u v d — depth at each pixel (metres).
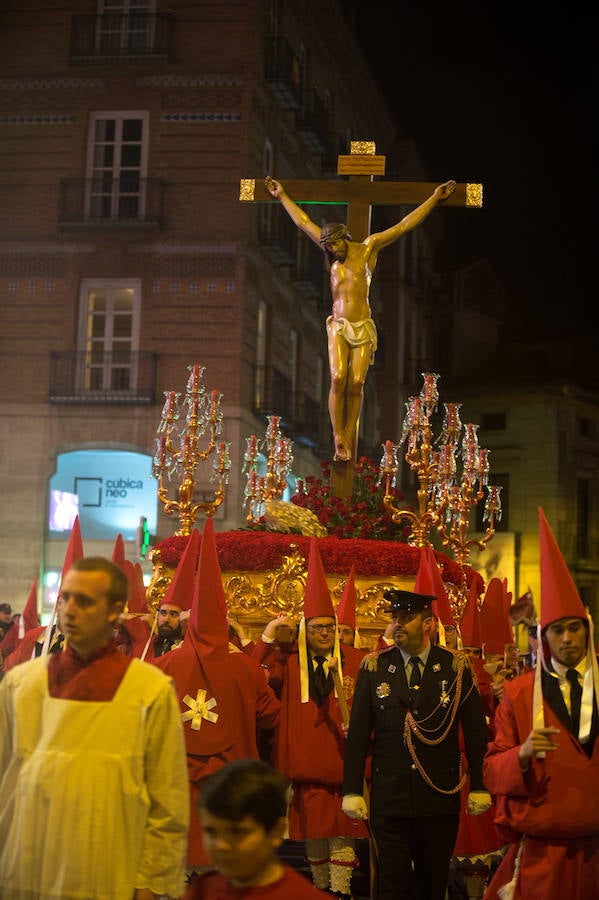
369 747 5.80
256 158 24.44
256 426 24.52
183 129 23.98
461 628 8.69
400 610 5.80
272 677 6.79
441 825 5.67
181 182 23.88
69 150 24.19
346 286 9.76
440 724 5.70
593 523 40.19
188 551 7.23
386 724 5.73
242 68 23.92
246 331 23.77
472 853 6.87
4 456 23.64
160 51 23.94
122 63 24.14
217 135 23.86
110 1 24.44
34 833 3.69
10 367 23.84
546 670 4.89
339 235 9.79
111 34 24.34
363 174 10.27
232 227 23.66
